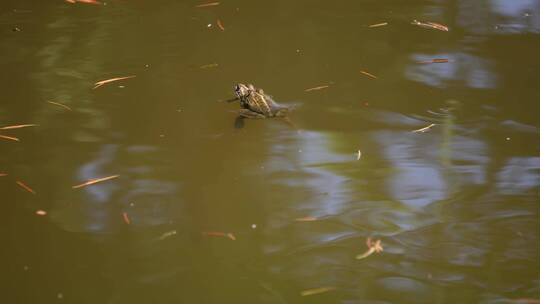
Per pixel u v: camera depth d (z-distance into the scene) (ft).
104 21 30.09
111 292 16.10
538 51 27.71
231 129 22.68
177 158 21.21
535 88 24.99
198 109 23.56
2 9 31.07
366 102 24.23
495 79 25.63
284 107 23.73
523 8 32.09
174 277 16.71
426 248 17.83
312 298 16.06
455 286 16.42
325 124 23.02
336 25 30.04
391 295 16.21
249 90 23.85
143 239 17.98
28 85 24.62
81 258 17.21
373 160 21.38
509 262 17.24
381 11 31.60
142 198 19.47
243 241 17.99
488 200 19.54
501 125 22.90
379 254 17.57
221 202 19.43
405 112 23.65
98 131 22.30
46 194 19.43
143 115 23.15
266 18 30.73
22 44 27.63
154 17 30.63
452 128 22.81
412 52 27.63
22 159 20.80
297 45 28.12
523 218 18.79
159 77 25.43
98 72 25.63
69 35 28.58
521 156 21.38
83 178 20.15
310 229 18.51
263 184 20.25
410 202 19.56
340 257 17.49
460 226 18.53
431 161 21.31
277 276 16.85
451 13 31.50
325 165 21.09
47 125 22.45
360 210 19.22
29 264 16.92
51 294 16.01
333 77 25.70
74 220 18.53
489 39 28.81
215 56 27.04
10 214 18.58
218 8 31.68
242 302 15.93
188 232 18.29
